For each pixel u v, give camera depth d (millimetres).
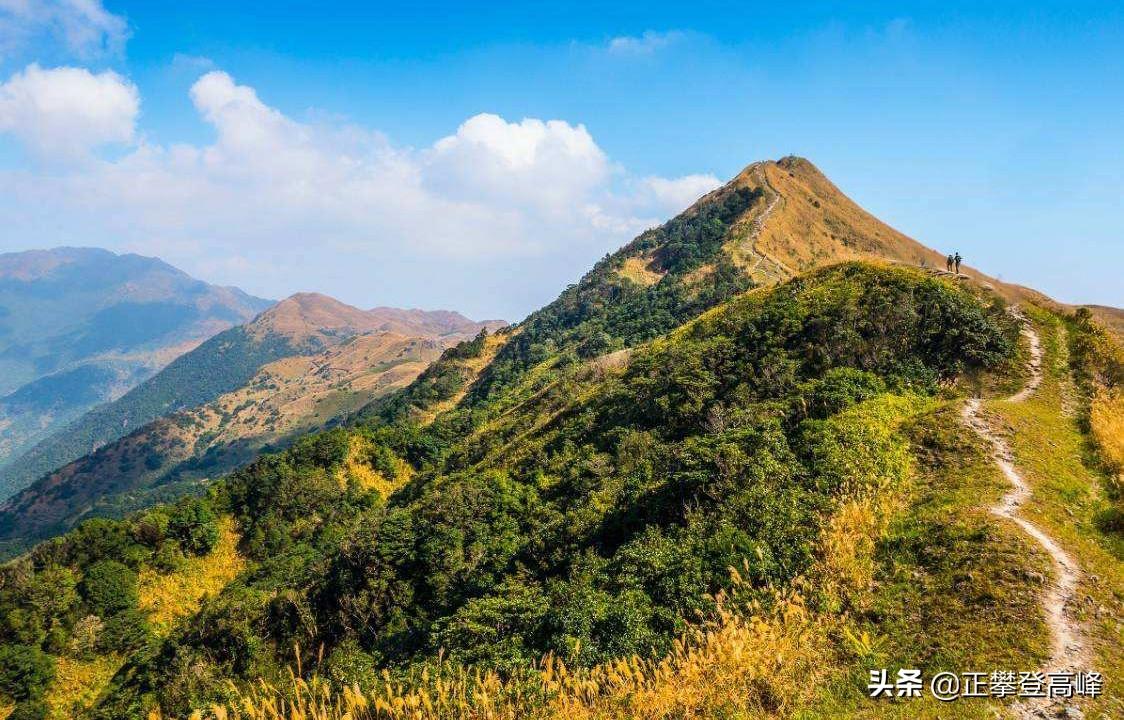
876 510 19625
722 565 18188
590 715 13547
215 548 64125
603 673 14836
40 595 49781
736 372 44562
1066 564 15906
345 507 71188
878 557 17641
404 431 93938
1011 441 24047
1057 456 23641
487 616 21547
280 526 66125
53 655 47531
